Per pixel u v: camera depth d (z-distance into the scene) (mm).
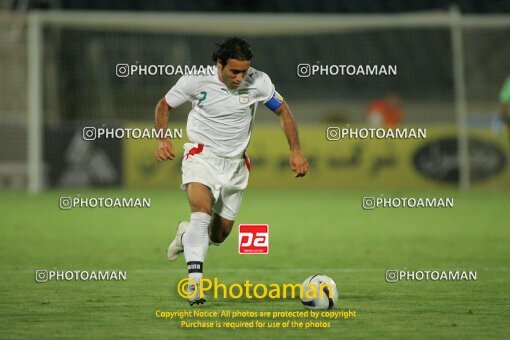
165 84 77062
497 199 62219
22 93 75375
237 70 22547
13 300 24484
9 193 66438
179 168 69750
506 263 32812
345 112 90688
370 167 70688
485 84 80812
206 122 23656
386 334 19828
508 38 78750
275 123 89438
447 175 70688
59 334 19812
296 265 32375
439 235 42219
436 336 19625
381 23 67188
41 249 37062
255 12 98188
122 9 95125
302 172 24141
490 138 70688
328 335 19797
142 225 46656
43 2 67438
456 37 68938
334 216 51219
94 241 39875
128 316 22031
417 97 86938
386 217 50719
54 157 68250
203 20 65625
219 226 25125
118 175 69062
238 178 24281
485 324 20969
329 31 79625
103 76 75500
